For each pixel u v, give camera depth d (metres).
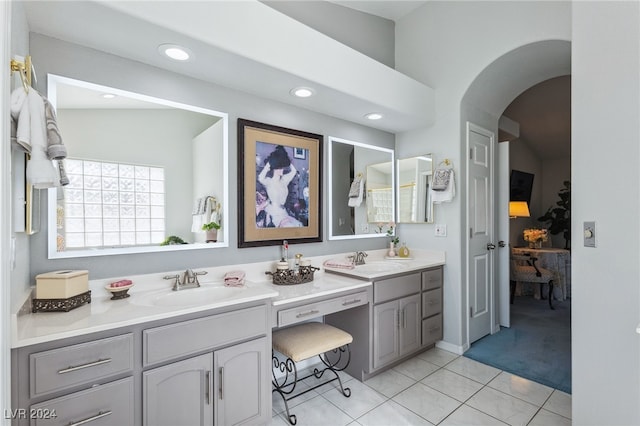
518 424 1.85
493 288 3.29
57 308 1.38
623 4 1.37
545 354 2.75
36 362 1.14
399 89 2.64
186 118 1.97
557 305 4.26
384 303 2.40
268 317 1.75
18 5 1.24
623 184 1.37
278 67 1.87
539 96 4.33
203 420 1.51
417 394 2.16
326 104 2.47
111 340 1.28
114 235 1.72
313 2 2.69
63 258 1.57
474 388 2.23
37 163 1.16
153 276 1.82
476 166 3.07
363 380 2.33
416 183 3.15
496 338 3.12
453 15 2.89
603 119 1.44
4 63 0.90
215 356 1.55
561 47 2.43
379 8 3.11
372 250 3.08
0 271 0.87
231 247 2.15
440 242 2.96
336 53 2.18
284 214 2.42
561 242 5.59
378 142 3.15
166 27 1.47
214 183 2.08
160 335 1.39
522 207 4.85
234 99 2.17
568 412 1.96
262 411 1.72
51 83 1.55
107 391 1.27
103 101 1.71
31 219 1.28
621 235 1.38
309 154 2.58
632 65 1.34
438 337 2.86
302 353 1.86
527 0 2.45
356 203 2.95
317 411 1.98
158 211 1.87
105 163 1.71
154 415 1.38
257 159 2.28
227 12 1.66
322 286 2.15
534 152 5.70
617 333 1.40
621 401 1.39
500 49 2.59
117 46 1.64
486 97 3.06
